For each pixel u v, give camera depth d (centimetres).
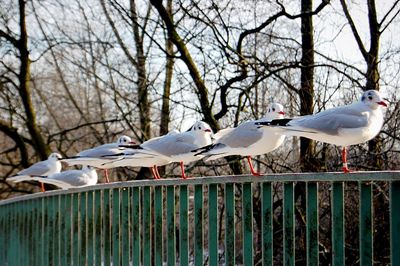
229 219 627
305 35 1505
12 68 2244
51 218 989
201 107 1628
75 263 908
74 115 2641
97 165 1030
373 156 1273
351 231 1209
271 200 581
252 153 701
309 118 620
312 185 543
